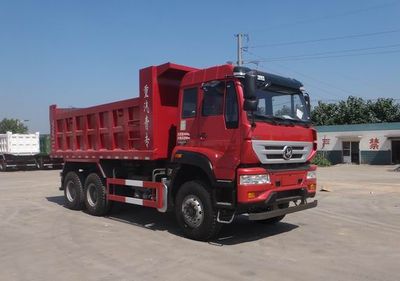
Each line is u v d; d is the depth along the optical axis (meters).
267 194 8.51
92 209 12.26
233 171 8.42
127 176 11.68
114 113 11.75
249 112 8.36
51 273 6.95
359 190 18.56
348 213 12.54
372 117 57.78
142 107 10.53
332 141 47.31
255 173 8.36
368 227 10.48
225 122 8.65
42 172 33.06
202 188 8.97
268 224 10.78
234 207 8.44
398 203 14.64
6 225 10.84
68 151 13.70
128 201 11.09
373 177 27.56
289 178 9.08
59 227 10.55
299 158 9.41
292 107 9.52
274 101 9.06
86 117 12.95
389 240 9.09
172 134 10.45
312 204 9.73
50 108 14.83
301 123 9.61
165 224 10.88
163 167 10.54
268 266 7.21
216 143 8.79
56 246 8.65
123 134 11.38
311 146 9.82
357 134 45.59
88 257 7.84
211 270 7.01
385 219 11.59
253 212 8.95
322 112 60.22
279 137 8.87
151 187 10.33
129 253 8.09
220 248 8.44
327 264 7.33
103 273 6.92
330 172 33.53
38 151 35.75
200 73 9.30
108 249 8.39
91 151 12.53
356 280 6.51
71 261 7.60
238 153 8.37
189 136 9.44
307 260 7.57
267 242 8.94
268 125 8.66
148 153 10.32
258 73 8.78
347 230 10.12
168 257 7.79
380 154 44.31
